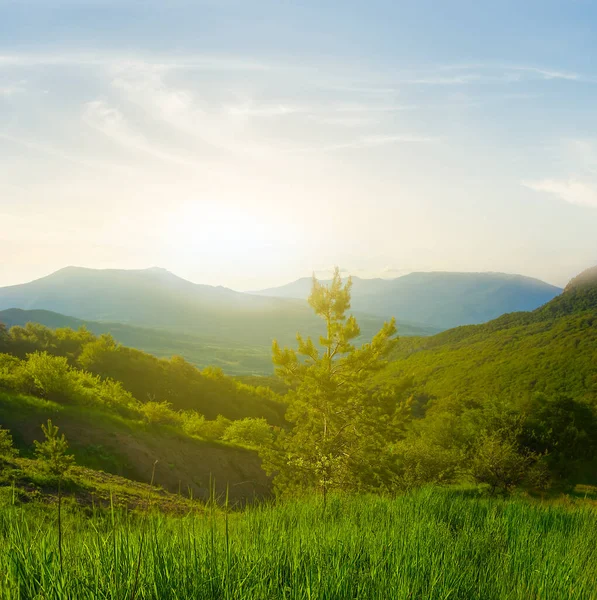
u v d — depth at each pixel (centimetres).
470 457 1856
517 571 400
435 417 3122
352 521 563
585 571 412
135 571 247
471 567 388
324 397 1542
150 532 302
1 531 293
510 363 10438
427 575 350
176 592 249
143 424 2900
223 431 3559
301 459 1492
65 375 2944
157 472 2431
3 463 1244
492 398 3025
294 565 313
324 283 1641
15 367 3181
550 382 8544
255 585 269
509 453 1689
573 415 3306
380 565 345
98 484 1386
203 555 298
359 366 1596
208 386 6638
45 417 2411
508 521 688
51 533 310
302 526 501
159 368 6353
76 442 2325
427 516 655
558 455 2586
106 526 328
